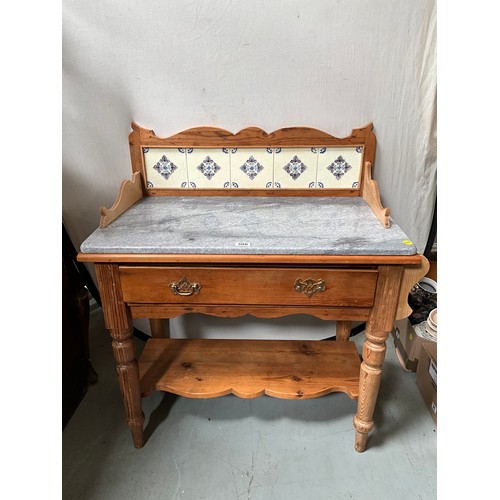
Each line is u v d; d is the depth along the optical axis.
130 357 1.12
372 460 1.24
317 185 1.37
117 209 1.18
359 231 1.05
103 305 1.04
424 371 1.44
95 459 1.25
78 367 1.44
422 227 1.51
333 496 1.13
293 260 0.95
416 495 1.13
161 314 1.06
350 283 0.99
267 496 1.13
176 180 1.38
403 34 1.22
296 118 1.33
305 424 1.38
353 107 1.31
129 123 1.35
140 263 0.99
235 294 1.01
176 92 1.31
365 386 1.13
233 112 1.33
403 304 1.02
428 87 1.28
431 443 1.29
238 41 1.24
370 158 1.33
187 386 1.23
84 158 1.41
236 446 1.29
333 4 1.19
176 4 1.20
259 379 1.26
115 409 1.43
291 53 1.25
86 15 1.22
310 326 1.66
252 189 1.38
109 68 1.28
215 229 1.08
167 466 1.23
